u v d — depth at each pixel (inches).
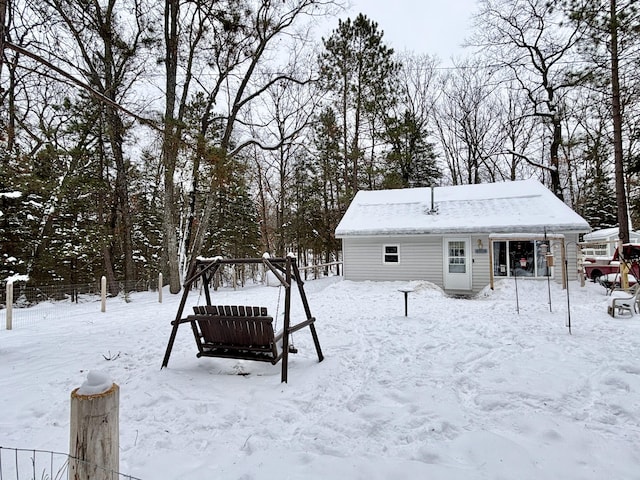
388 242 621.0
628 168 566.6
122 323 337.7
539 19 668.7
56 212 618.5
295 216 1021.2
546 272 543.5
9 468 102.1
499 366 180.2
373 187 1033.5
